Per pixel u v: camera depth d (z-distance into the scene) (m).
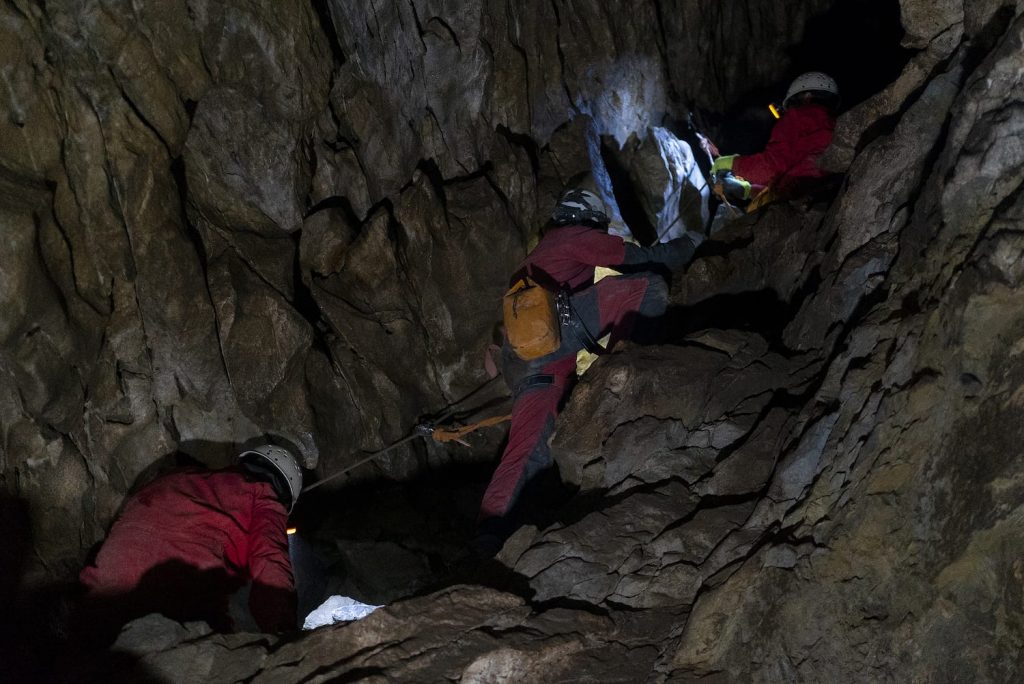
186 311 3.87
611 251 4.08
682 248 4.35
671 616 2.57
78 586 3.60
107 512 3.76
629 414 3.35
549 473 3.69
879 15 7.29
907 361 2.35
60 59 3.55
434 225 4.43
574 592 2.72
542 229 4.92
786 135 4.89
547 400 3.71
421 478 4.52
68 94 3.57
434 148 4.66
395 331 4.39
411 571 4.06
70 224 3.59
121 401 3.78
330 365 4.24
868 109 4.31
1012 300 2.02
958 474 2.03
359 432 4.37
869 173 3.38
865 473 2.25
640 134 6.05
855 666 2.12
